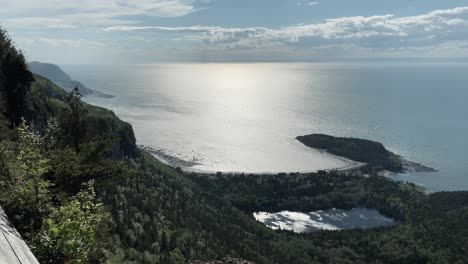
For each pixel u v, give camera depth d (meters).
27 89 66.69
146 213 175.62
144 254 117.81
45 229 17.59
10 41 64.25
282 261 187.75
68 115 56.59
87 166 33.91
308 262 199.38
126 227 132.00
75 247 17.41
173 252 146.25
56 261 16.97
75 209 19.81
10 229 10.79
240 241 197.12
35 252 16.70
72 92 59.75
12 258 8.77
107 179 36.75
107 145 39.47
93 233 19.53
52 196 27.27
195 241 169.00
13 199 20.33
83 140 56.28
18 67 64.06
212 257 156.50
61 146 46.28
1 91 58.31
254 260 172.38
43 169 22.61
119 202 154.25
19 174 22.12
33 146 30.91
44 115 74.69
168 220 182.38
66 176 31.58
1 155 22.50
